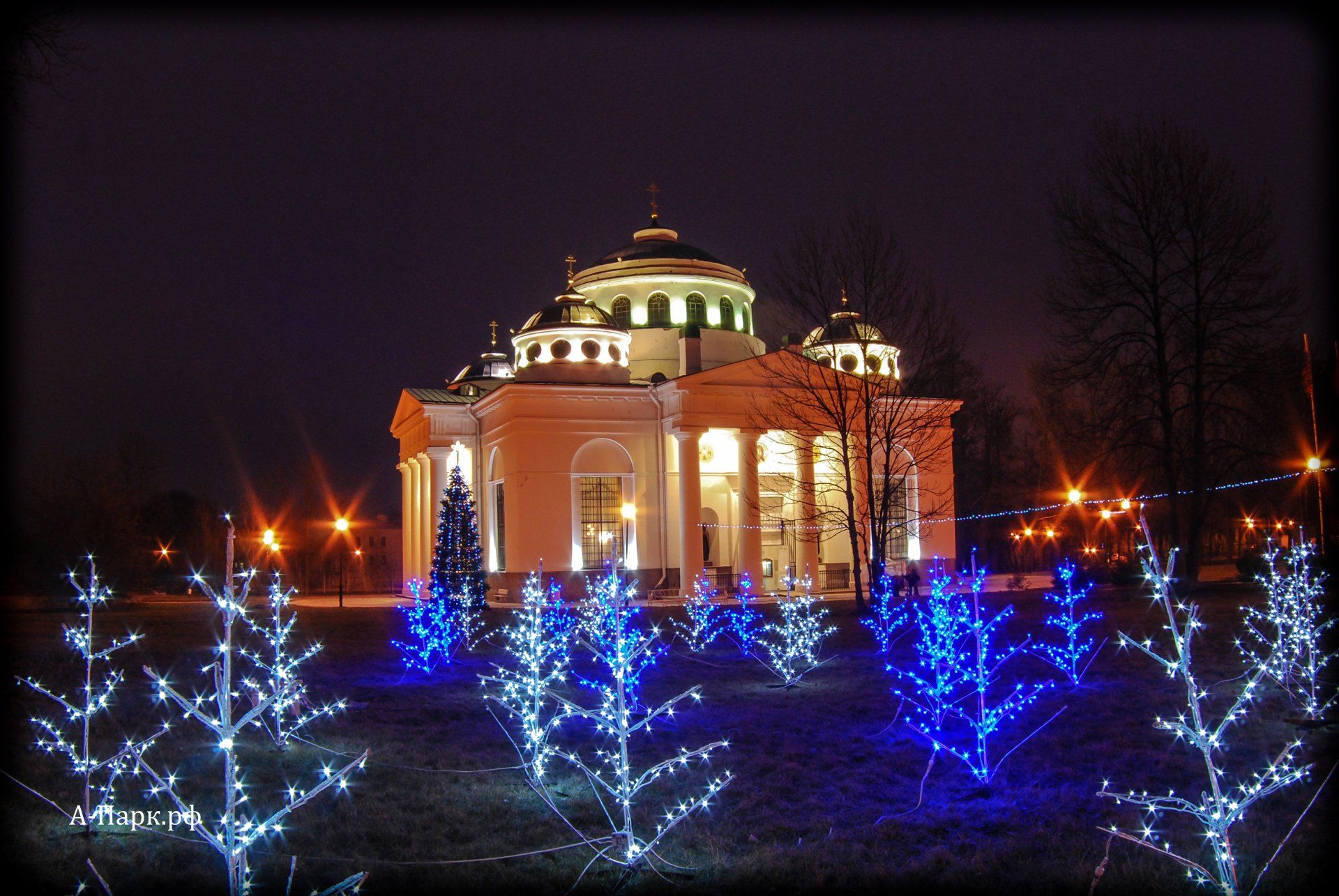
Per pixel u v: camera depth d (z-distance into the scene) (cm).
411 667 2316
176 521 8400
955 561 5197
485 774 1273
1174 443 3800
